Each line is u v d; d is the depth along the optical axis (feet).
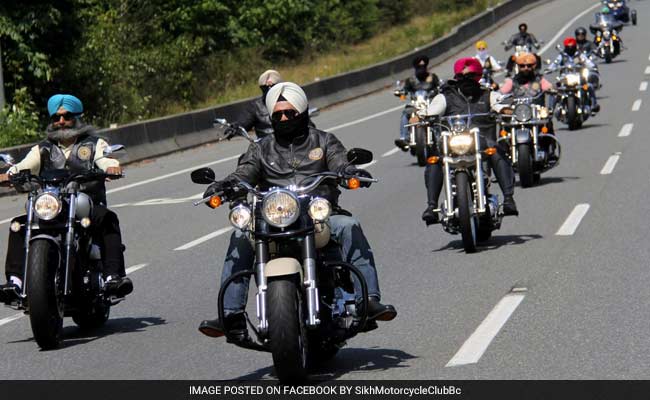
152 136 182.60
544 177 125.18
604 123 179.93
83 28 229.04
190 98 277.03
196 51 295.07
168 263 87.15
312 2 409.08
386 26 469.16
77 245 61.57
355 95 284.00
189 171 157.99
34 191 62.03
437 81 153.99
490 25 440.86
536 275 72.33
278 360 46.52
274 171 51.60
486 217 83.25
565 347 53.26
